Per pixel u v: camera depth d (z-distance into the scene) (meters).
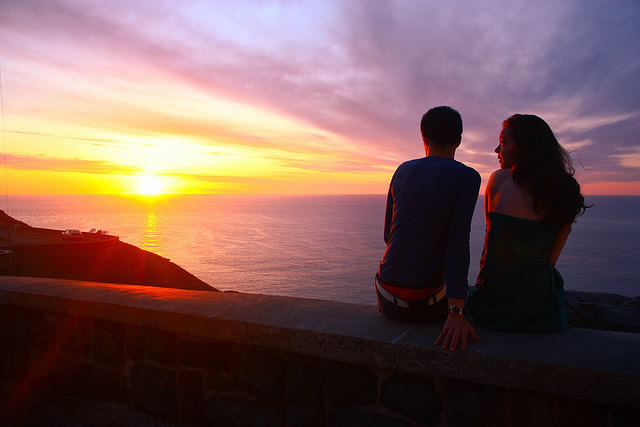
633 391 1.60
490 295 2.25
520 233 2.17
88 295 2.91
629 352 1.81
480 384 1.92
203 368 2.53
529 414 1.84
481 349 1.91
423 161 2.42
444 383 2.00
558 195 2.08
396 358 2.01
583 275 151.75
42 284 3.32
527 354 1.83
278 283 139.12
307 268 164.75
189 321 2.49
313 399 2.26
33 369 3.13
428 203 2.26
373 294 126.25
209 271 155.62
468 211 2.15
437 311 2.28
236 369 2.44
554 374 1.72
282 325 2.28
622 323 2.42
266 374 2.36
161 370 2.64
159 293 2.96
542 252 2.15
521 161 2.21
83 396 2.93
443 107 2.48
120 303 2.72
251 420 2.39
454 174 2.23
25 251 32.16
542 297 2.13
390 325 2.28
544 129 2.22
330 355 2.15
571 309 2.54
